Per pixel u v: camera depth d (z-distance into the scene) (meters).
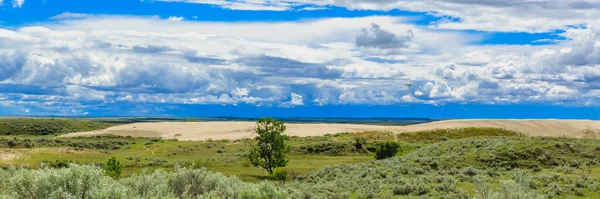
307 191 28.33
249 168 59.00
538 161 36.31
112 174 40.84
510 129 104.88
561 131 104.12
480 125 108.62
